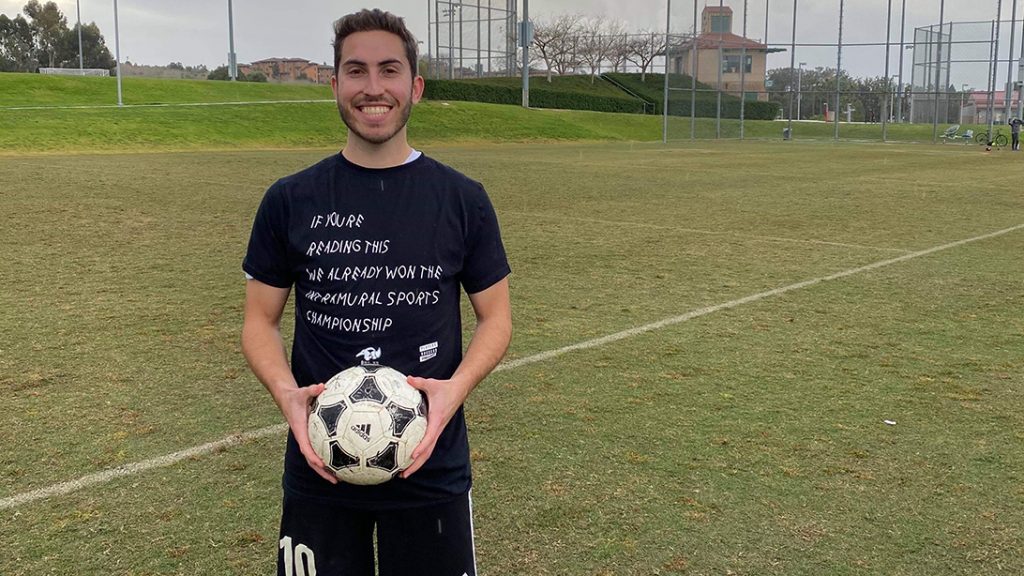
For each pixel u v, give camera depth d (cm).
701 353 596
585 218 1309
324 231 214
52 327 650
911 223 1282
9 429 445
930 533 347
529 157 2830
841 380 539
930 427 460
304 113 3909
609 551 330
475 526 347
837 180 2031
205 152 2938
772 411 482
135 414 469
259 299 229
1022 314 717
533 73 6588
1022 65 4306
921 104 4388
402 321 216
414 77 220
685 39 4406
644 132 4666
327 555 225
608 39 7219
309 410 210
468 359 222
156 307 717
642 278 856
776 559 327
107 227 1158
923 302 760
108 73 7162
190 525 347
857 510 366
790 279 856
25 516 354
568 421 464
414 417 206
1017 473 404
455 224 220
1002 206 1514
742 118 4444
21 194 1525
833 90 4503
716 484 389
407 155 222
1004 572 319
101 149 2933
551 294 777
